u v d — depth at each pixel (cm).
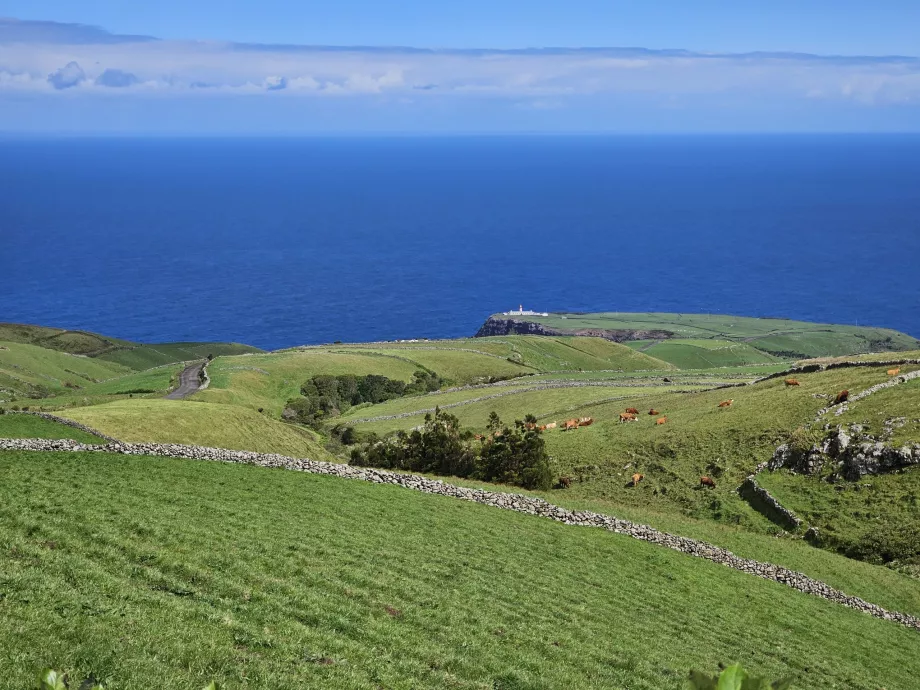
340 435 12000
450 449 7112
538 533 4206
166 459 4553
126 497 3469
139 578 2392
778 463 6397
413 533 3741
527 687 2214
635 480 6806
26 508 2961
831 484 5934
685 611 3434
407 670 2134
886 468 5800
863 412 6488
